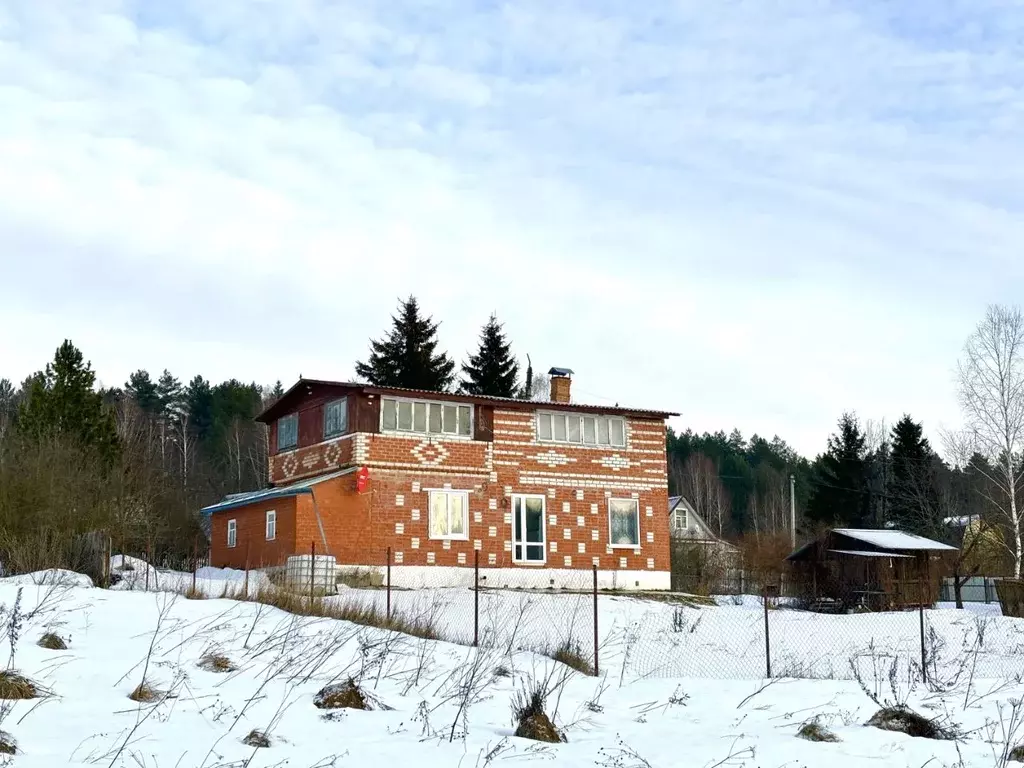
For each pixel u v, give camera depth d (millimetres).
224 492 70125
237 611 16578
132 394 90312
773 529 86688
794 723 12555
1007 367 48156
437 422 35594
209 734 9266
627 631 24719
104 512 28859
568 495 37375
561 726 11672
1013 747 11328
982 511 56625
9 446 28688
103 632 13422
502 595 30172
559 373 41094
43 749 8227
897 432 63094
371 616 18516
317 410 36656
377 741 9836
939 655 22312
